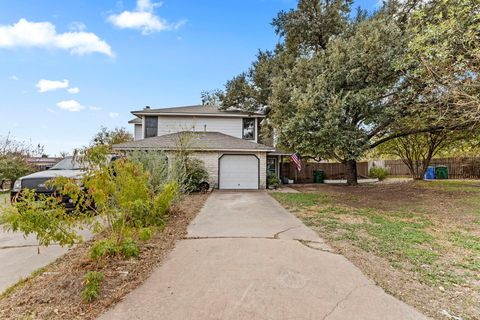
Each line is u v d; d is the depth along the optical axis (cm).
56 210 296
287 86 1195
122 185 376
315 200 974
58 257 394
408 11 1142
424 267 358
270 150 1423
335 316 243
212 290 293
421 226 580
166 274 334
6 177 1369
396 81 1004
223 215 708
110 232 389
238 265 364
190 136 1198
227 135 1655
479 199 938
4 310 248
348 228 561
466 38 596
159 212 451
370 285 305
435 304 265
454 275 332
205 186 1298
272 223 612
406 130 1263
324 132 962
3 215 271
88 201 349
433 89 802
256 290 293
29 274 333
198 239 486
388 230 544
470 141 1333
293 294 284
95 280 279
